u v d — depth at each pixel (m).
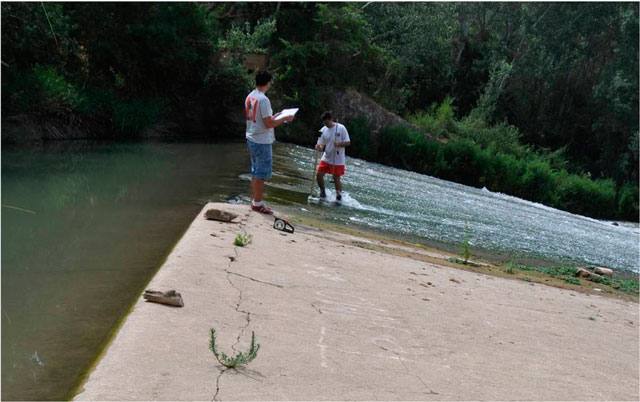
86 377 3.04
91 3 20.12
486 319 5.36
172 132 23.59
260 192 8.95
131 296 4.87
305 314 4.46
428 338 4.46
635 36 40.62
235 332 3.82
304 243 7.28
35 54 18.39
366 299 5.23
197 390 2.98
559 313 6.30
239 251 5.96
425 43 36.94
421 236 10.73
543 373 4.16
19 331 4.01
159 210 8.98
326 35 28.70
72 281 5.22
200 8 23.81
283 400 3.02
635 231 23.38
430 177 25.62
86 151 16.41
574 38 45.47
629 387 4.21
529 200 28.27
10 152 14.81
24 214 8.17
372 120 28.44
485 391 3.61
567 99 47.00
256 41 26.27
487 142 33.22
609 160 43.56
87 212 8.52
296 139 26.47
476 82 41.88
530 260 10.58
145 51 22.16
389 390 3.37
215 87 24.58
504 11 44.47
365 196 14.17
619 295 8.70
